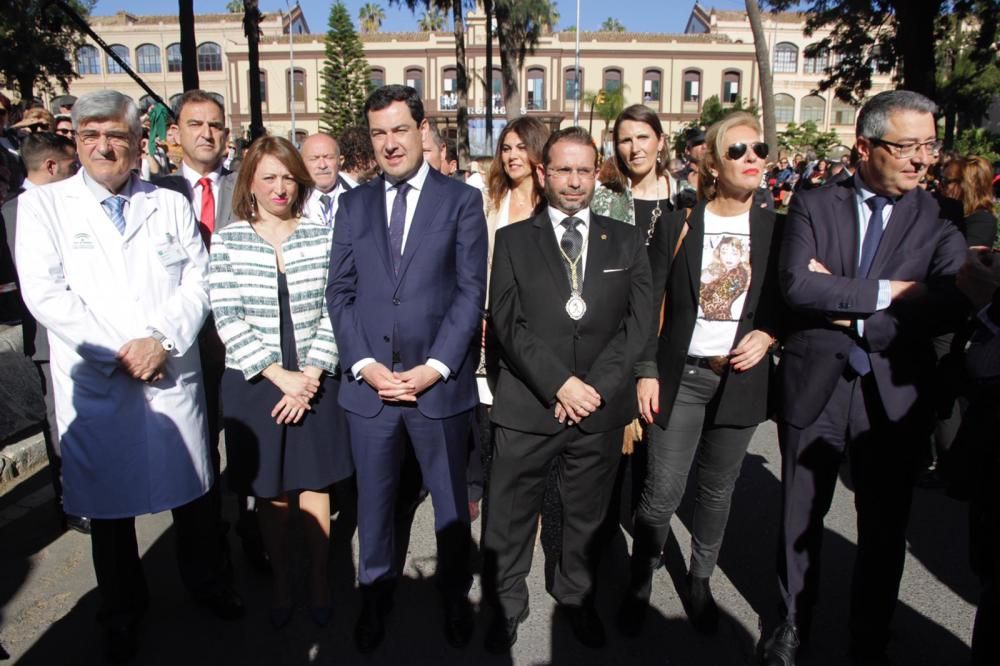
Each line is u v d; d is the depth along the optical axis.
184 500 2.85
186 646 2.92
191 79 9.12
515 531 2.86
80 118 2.61
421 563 3.57
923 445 2.58
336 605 3.22
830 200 2.63
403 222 2.88
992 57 18.66
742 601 3.21
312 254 3.05
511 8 24.41
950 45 20.42
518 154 3.48
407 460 3.94
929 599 3.19
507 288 2.74
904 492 2.61
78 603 3.21
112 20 44.59
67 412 2.71
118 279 2.71
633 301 2.79
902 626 2.99
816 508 2.70
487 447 4.35
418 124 2.82
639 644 2.92
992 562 2.11
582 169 2.67
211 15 44.91
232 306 2.95
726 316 2.84
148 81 45.03
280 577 3.06
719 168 2.80
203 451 2.96
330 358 3.02
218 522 3.49
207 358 3.48
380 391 2.78
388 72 45.16
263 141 2.98
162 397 2.78
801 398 2.64
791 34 45.97
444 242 2.85
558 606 3.18
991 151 20.62
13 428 4.79
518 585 2.93
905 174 2.42
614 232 2.79
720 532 2.99
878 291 2.43
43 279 2.59
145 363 2.65
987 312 2.09
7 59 17.33
